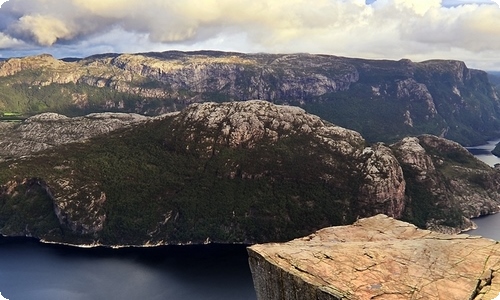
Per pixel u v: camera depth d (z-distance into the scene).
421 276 44.69
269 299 48.91
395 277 44.62
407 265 46.69
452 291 42.09
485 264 46.34
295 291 45.41
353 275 45.12
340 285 43.56
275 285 47.75
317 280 44.41
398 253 49.22
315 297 43.44
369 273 45.38
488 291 41.03
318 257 48.81
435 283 43.41
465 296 41.31
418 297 41.50
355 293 42.16
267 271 48.72
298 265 47.22
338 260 47.97
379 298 41.34
